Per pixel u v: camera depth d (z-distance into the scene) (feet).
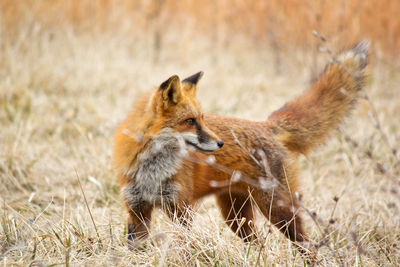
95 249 24.17
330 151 43.52
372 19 67.51
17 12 61.72
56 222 26.89
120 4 80.28
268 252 22.97
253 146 27.09
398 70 63.98
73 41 65.57
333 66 30.35
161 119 25.72
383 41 67.21
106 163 36.68
